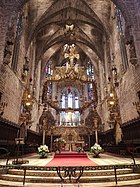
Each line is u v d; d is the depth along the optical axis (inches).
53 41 1219.9
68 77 1028.5
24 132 756.0
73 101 1427.2
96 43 1162.0
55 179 252.5
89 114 1219.9
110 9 939.3
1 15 566.9
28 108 814.5
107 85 1011.3
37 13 930.7
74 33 1174.3
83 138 1063.6
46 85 1066.7
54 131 1079.0
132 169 296.5
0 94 530.0
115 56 877.8
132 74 619.2
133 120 558.6
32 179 255.9
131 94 634.8
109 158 490.6
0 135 506.6
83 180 251.3
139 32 555.2
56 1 904.9
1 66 534.3
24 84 855.7
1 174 280.1
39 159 477.1
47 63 1395.2
